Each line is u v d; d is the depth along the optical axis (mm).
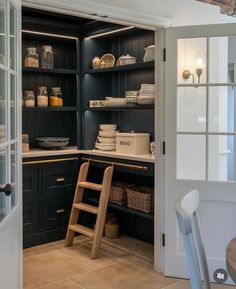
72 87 4688
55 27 4191
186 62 3164
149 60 3793
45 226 4098
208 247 3129
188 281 3152
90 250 3898
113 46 4531
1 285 1929
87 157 4305
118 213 4461
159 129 3281
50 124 4605
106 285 3080
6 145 2047
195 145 3178
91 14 2844
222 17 4207
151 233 4078
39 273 3318
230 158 3113
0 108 1978
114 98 4258
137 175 4254
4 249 1978
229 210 3076
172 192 3205
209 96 3137
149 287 3037
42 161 4012
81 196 4078
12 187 2168
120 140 4105
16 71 2246
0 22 1987
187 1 3395
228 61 3092
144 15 3070
